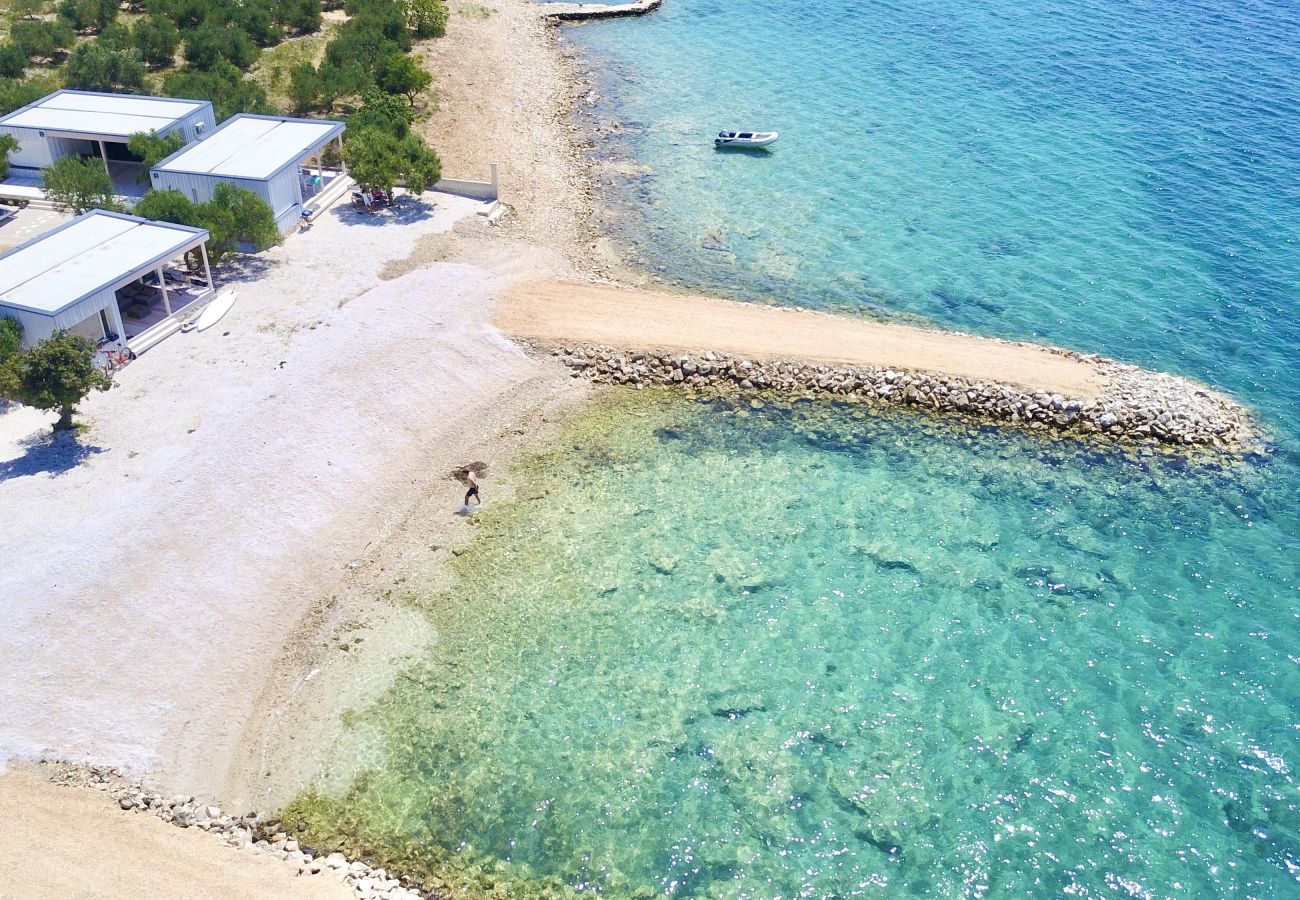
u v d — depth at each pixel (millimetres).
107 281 43625
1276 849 29250
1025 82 80250
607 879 28422
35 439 40156
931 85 79938
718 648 35156
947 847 29250
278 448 40812
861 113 75250
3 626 32781
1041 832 29641
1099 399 46344
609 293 52844
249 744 31531
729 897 28000
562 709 32969
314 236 55062
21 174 59000
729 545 39406
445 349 47500
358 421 43094
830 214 62281
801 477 42875
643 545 39281
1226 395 48219
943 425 45875
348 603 36406
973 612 36719
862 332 50938
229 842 28781
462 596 36938
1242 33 89562
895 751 31828
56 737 30781
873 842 29375
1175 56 84812
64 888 27016
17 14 79000
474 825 29625
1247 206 63219
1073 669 34625
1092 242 59719
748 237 59594
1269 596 37594
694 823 29797
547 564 38344
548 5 95125
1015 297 54844
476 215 58250
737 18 94312
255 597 35719
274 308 48562
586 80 80062
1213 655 35219
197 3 78688
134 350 44781
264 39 78812
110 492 37719
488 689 33594
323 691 33281
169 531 36688
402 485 41438
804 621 36219
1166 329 52625
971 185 65688
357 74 70438
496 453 43625
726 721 32688
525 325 49875
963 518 40969
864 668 34531
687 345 49156
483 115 71188
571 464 43250
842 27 91812
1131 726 32719
